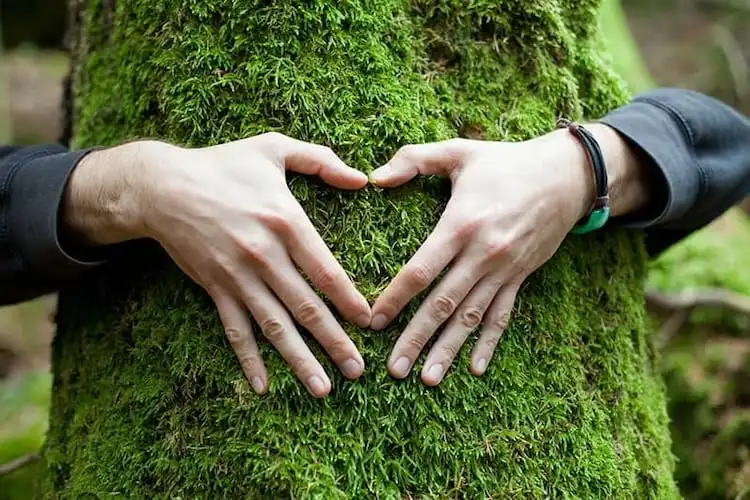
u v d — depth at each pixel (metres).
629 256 0.89
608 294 0.85
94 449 0.81
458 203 0.73
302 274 0.72
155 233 0.73
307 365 0.72
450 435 0.75
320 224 0.75
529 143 0.76
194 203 0.71
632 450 0.84
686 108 0.84
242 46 0.77
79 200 0.76
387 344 0.74
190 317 0.77
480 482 0.75
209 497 0.74
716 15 3.70
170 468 0.76
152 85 0.80
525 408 0.77
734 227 1.73
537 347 0.79
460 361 0.75
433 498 0.74
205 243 0.71
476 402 0.76
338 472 0.72
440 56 0.81
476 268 0.72
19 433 1.50
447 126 0.80
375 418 0.73
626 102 0.90
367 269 0.75
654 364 0.95
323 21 0.77
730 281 1.39
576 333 0.82
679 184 0.80
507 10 0.81
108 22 0.89
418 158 0.74
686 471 1.22
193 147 0.77
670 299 1.34
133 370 0.80
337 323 0.72
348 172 0.74
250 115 0.76
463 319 0.73
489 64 0.82
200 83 0.77
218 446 0.74
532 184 0.74
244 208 0.70
